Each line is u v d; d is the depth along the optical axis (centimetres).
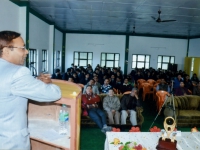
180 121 467
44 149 179
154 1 516
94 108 436
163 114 575
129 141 216
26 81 105
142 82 863
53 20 874
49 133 146
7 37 109
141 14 687
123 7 598
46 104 169
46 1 559
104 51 1238
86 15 747
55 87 118
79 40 1232
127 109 450
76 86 180
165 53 1264
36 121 169
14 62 113
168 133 195
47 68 888
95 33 1227
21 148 111
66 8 640
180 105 474
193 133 248
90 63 1250
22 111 112
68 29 1186
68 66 1245
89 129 436
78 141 157
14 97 106
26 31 560
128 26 971
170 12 638
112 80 766
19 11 554
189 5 541
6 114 106
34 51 703
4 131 106
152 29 1034
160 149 192
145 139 224
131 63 1252
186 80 815
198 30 985
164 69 1269
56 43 1060
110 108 450
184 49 1273
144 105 688
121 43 1236
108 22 883
